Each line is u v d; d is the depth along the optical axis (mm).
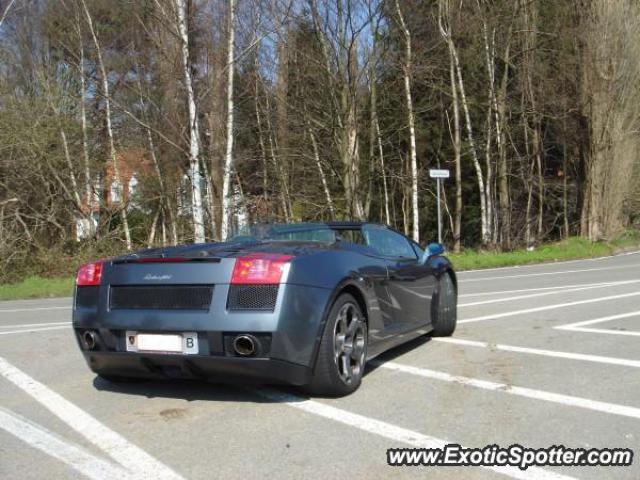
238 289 4383
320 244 5285
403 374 5539
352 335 4961
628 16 27172
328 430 4129
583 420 4250
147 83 24609
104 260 5027
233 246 5164
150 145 25672
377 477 3396
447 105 32594
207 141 24312
